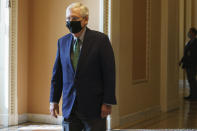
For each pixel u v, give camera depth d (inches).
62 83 133.3
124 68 259.1
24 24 260.4
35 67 264.2
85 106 122.9
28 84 266.2
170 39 331.3
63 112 127.1
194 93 402.3
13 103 252.7
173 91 339.6
